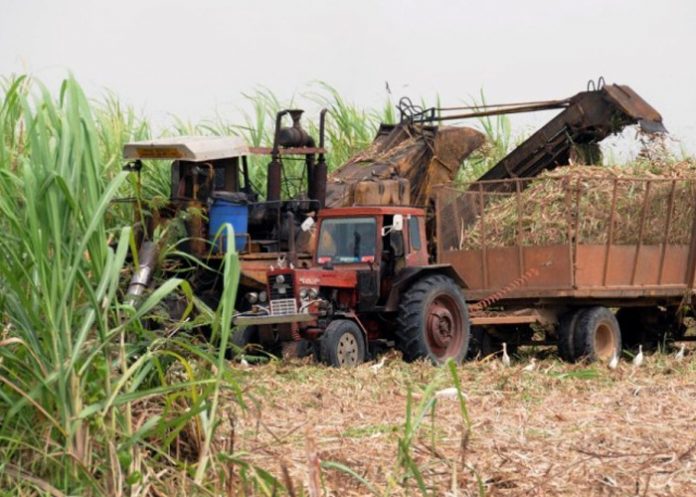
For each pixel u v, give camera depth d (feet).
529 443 53.52
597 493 44.86
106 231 42.16
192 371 41.14
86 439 38.73
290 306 87.97
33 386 38.73
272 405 55.72
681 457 50.57
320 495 39.55
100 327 38.81
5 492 38.04
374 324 94.68
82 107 39.52
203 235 90.38
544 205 95.81
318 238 94.58
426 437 54.80
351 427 57.41
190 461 42.93
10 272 37.78
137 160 92.07
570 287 94.17
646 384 74.79
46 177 37.81
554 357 99.86
